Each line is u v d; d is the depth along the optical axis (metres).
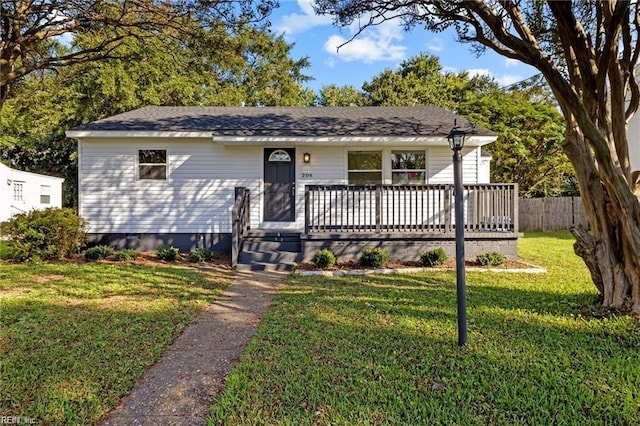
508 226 8.75
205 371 3.42
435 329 4.30
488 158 12.34
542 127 17.45
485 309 5.05
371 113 11.85
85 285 6.53
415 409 2.71
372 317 4.77
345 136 9.45
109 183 10.08
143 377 3.30
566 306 5.17
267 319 4.79
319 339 4.05
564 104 4.85
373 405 2.77
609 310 4.80
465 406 2.75
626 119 4.95
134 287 6.46
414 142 9.61
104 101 18.48
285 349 3.81
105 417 2.70
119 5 6.67
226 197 10.24
